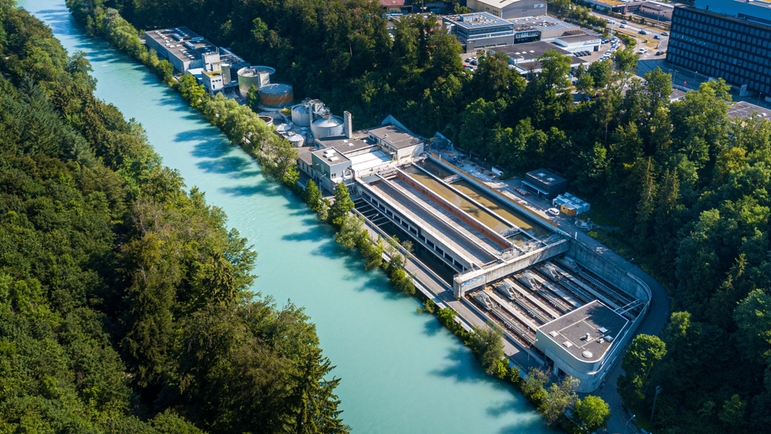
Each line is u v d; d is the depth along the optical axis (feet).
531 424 646.74
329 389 546.26
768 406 583.17
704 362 634.84
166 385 627.87
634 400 631.56
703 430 604.49
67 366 604.49
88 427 535.60
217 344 578.25
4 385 544.21
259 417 549.13
